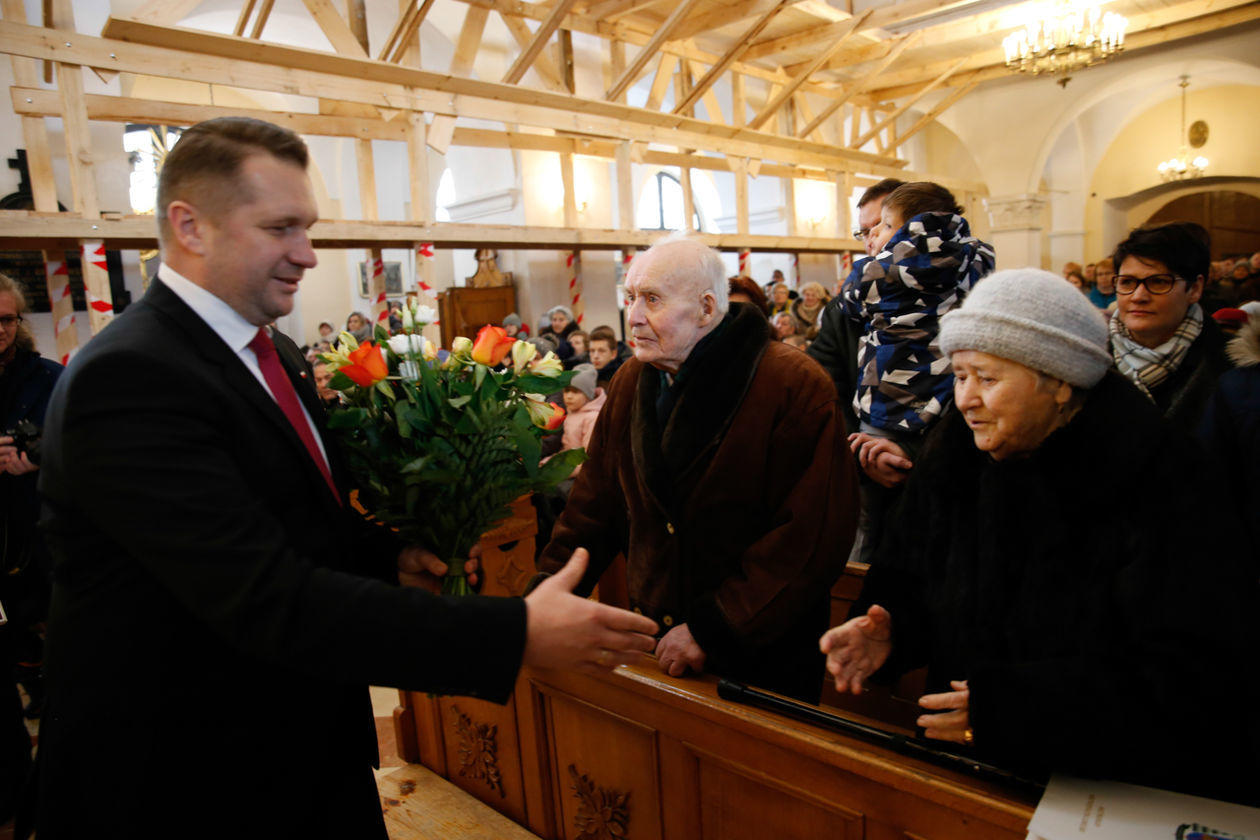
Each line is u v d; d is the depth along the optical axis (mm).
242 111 6195
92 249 4379
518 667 939
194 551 908
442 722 1968
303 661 903
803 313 6520
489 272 8805
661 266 1636
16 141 6172
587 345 6445
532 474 1286
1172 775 981
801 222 11969
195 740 1040
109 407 935
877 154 11234
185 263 1066
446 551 1323
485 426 1230
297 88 5188
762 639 1557
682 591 1716
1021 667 1038
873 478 2014
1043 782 1054
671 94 11078
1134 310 2006
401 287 12875
